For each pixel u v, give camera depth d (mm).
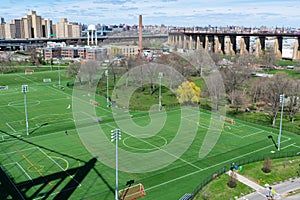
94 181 70688
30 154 85188
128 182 70562
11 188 67188
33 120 116625
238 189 67562
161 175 74062
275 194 65688
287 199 63781
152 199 63938
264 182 70812
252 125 112375
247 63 194000
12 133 102375
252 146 92938
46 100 149250
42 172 74625
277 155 86062
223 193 65938
